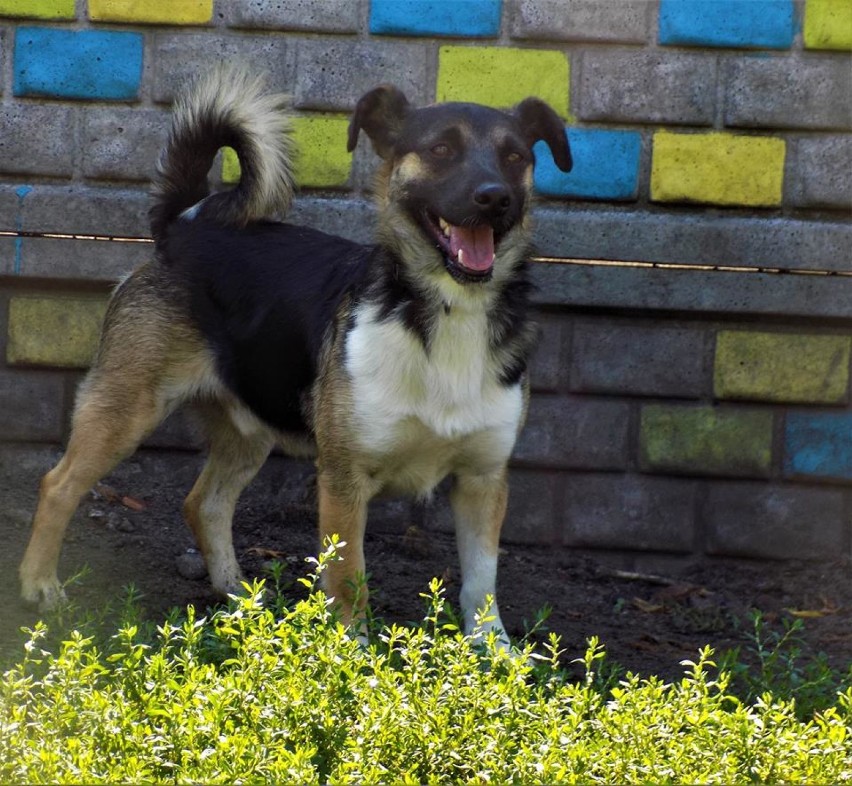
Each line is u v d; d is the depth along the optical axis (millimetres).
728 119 9328
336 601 7070
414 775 5059
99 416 7891
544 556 9609
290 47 9359
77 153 9461
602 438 9531
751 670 7492
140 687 5422
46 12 9305
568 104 9359
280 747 4934
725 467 9516
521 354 7184
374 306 7008
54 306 9508
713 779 4980
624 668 7430
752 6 9227
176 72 9383
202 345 7945
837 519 9555
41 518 7695
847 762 5227
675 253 9281
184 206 8242
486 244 6785
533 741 5305
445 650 5844
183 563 8539
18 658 6656
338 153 9438
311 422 7516
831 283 9281
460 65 9328
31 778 4680
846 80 9258
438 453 7188
